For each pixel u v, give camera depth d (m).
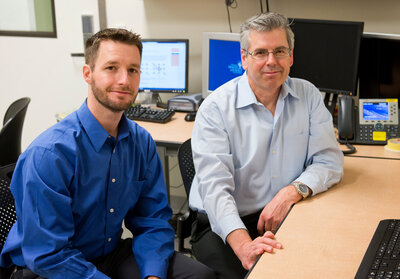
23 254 1.36
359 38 2.21
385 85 2.35
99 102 1.44
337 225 1.40
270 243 1.29
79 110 1.48
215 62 2.78
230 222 1.51
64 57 3.50
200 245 1.75
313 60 2.39
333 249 1.26
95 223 1.50
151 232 1.59
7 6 3.57
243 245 1.42
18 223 1.43
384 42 2.29
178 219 1.77
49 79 3.60
